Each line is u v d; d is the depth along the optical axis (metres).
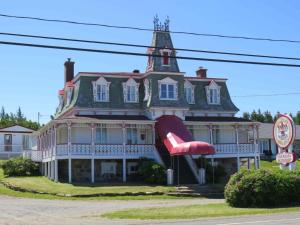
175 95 51.97
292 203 29.62
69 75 58.47
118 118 48.97
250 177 29.12
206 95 56.66
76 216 25.73
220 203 31.80
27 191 39.88
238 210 26.95
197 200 35.59
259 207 28.61
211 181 46.22
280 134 28.00
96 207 30.38
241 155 52.62
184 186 41.22
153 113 50.50
